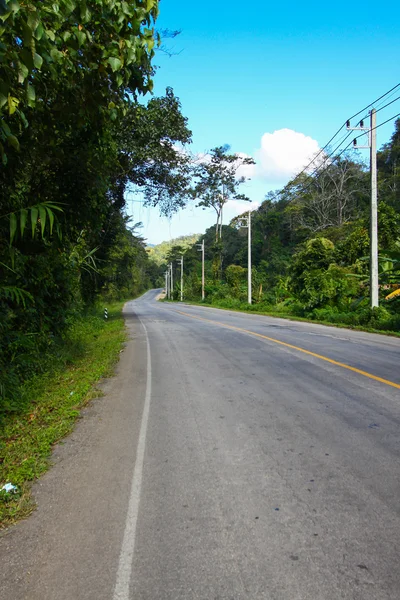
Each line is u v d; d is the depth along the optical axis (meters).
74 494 3.85
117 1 4.48
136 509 3.52
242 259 75.06
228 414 5.93
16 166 6.46
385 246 29.75
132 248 39.06
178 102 16.27
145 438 5.16
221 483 3.91
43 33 3.82
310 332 16.28
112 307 52.25
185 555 2.88
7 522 3.42
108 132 8.22
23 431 5.70
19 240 7.39
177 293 83.31
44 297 10.81
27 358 8.16
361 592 2.49
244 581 2.61
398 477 3.91
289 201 63.50
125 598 2.52
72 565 2.84
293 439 4.92
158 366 10.01
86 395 7.42
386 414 5.71
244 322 22.17
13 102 4.14
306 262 32.41
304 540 3.00
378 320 17.58
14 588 2.64
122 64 4.68
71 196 8.21
